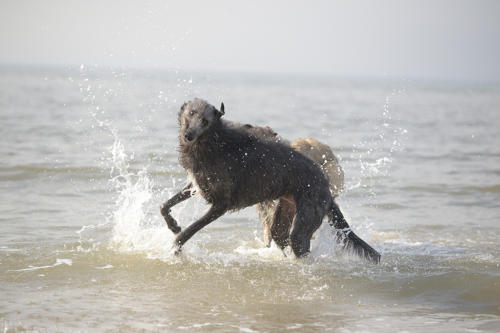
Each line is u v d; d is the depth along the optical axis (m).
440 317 7.41
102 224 11.68
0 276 8.40
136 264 9.34
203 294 8.09
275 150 9.78
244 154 9.57
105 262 9.34
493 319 7.35
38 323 6.73
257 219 12.94
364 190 16.11
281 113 41.00
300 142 11.07
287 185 9.80
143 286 8.33
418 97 91.69
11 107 35.97
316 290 8.43
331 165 11.16
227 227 12.18
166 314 7.23
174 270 9.13
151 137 24.28
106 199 13.83
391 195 15.60
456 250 10.67
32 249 9.80
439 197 15.47
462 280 8.84
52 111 34.16
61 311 7.16
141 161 18.59
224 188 9.52
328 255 10.10
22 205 12.91
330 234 10.14
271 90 102.00
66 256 9.52
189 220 12.43
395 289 8.52
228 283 8.63
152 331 6.65
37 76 128.75
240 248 10.74
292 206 10.40
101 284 8.31
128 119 31.52
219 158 9.40
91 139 23.05
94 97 45.53
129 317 7.07
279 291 8.34
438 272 9.23
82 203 13.37
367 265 9.69
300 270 9.38
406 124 36.09
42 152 19.48
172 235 10.80
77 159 18.42
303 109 47.00
